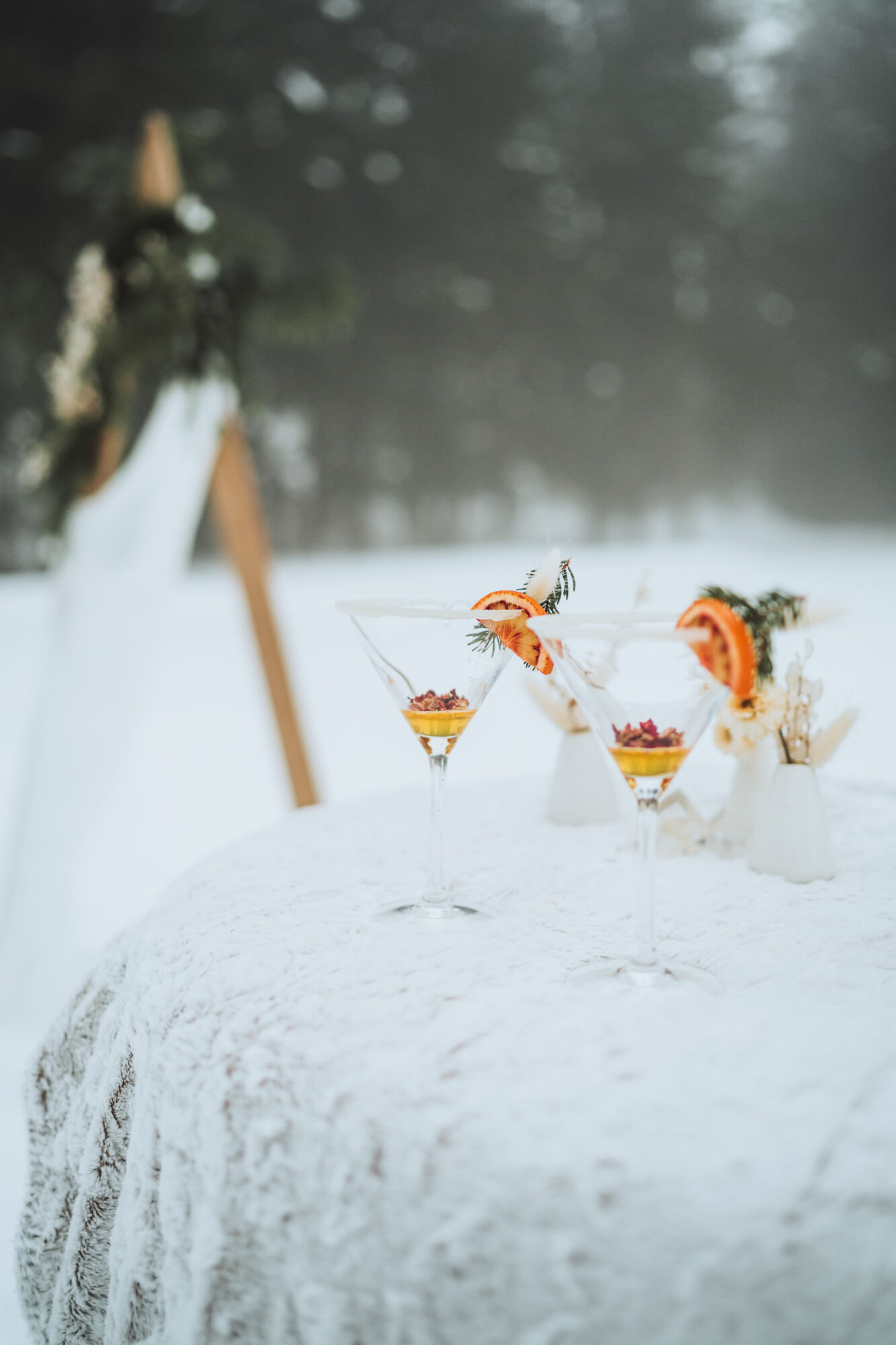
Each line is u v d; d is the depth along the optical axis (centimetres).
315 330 273
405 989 93
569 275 2348
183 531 265
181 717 640
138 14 2002
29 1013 246
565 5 2316
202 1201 88
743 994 92
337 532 2280
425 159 2209
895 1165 79
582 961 96
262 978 95
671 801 120
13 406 1684
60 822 255
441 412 2314
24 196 1909
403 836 125
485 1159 81
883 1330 77
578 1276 78
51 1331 103
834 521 2652
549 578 103
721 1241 77
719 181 2411
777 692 111
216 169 304
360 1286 82
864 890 108
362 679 767
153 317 252
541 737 534
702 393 2509
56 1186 107
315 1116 85
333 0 2147
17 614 1315
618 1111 82
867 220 2548
